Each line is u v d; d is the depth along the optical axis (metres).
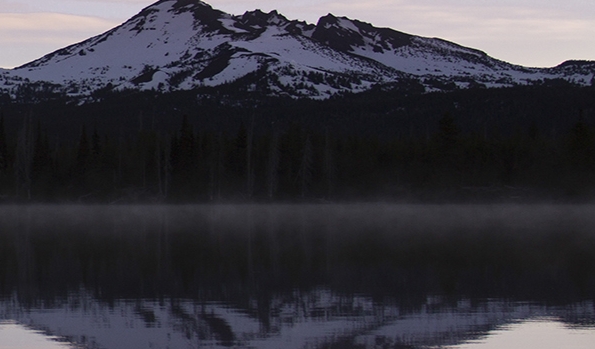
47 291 38.91
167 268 47.12
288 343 28.52
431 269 45.88
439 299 36.16
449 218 97.88
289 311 33.69
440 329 30.36
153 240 66.25
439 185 128.38
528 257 51.28
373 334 29.72
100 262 50.25
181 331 30.31
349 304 35.22
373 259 50.72
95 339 29.31
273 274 44.28
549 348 27.59
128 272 45.50
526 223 86.25
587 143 125.12
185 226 85.62
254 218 103.06
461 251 55.09
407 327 30.67
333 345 28.39
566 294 37.28
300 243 62.44
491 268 46.09
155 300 36.38
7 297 37.28
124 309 34.38
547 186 125.81
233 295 37.66
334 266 47.50
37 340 29.19
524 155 129.38
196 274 44.53
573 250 55.50
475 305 34.78
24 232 76.25
